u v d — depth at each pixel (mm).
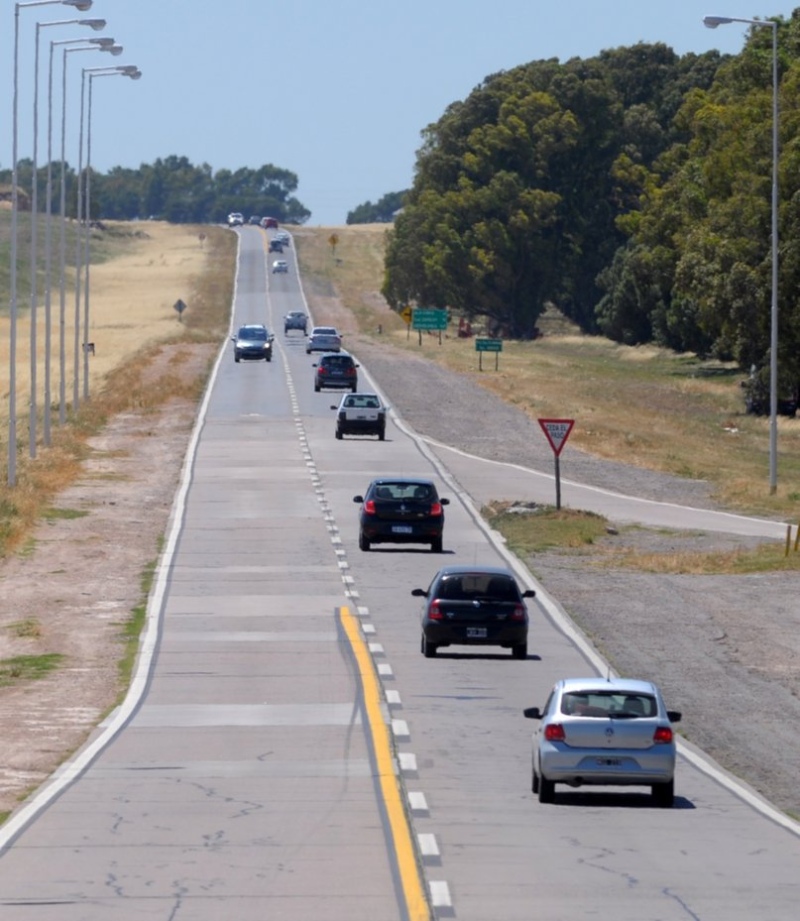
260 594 103375
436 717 67000
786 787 56219
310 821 46344
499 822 46781
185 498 150250
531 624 93812
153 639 88250
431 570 113438
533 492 158625
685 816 48625
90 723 66750
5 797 51438
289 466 172000
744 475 178875
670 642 88438
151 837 44000
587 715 49906
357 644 86125
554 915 35344
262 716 67375
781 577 112500
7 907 35844
